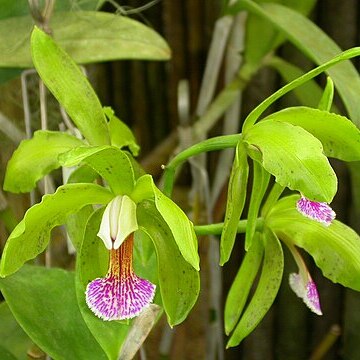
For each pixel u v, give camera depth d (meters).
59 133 0.47
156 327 0.78
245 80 0.63
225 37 0.62
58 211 0.44
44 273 0.48
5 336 0.52
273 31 0.60
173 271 0.44
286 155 0.41
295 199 0.47
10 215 0.56
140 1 0.78
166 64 0.83
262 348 0.69
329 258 0.47
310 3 0.60
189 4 0.75
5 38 0.52
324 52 0.54
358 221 0.65
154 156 0.77
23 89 0.53
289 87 0.42
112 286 0.44
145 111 0.86
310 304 0.47
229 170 0.66
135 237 0.46
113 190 0.44
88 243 0.45
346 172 0.64
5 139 0.61
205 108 0.64
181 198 0.84
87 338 0.46
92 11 0.54
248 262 0.48
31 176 0.47
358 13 0.63
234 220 0.43
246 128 0.43
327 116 0.43
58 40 0.53
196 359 0.76
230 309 0.48
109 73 0.84
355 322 0.66
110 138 0.46
